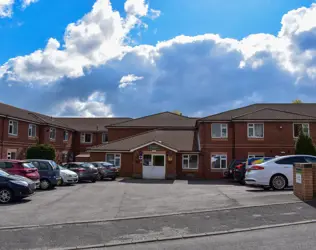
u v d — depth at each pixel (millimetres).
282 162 15953
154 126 42312
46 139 39812
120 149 33625
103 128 49750
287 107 37812
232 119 32219
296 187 12914
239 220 9555
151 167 31656
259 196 13297
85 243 7723
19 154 35125
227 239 7809
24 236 8312
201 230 8656
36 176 17141
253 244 7270
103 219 10078
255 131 32250
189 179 31156
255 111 34125
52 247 7434
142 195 16156
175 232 8516
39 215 10945
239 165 23266
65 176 21938
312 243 7145
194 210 11148
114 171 29219
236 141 32250
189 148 33719
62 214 11102
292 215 9867
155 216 10328
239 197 13383
